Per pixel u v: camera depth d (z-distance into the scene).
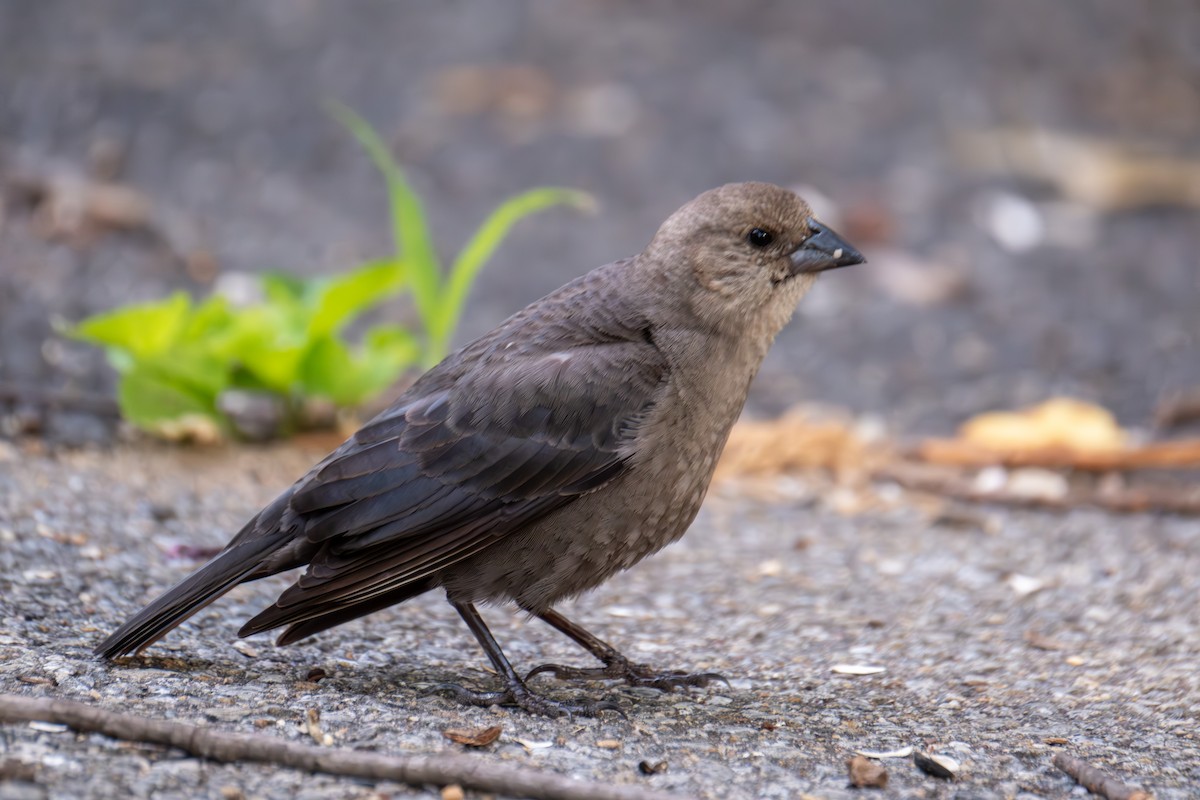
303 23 24.25
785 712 7.30
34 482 9.99
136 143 18.45
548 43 23.48
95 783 5.61
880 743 6.87
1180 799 6.33
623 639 8.57
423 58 22.58
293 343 11.45
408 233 11.35
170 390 11.09
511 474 7.19
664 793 5.74
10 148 17.67
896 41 24.52
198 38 23.27
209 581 7.09
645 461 7.27
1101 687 7.85
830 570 9.95
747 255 7.46
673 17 25.30
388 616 8.68
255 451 11.45
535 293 15.55
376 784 5.85
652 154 19.31
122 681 6.79
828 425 12.41
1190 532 10.84
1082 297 16.12
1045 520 11.19
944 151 19.86
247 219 16.69
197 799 5.58
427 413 7.30
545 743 6.60
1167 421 12.97
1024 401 13.77
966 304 15.99
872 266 16.73
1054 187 19.02
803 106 21.27
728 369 7.46
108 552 8.84
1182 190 18.81
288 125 19.67
